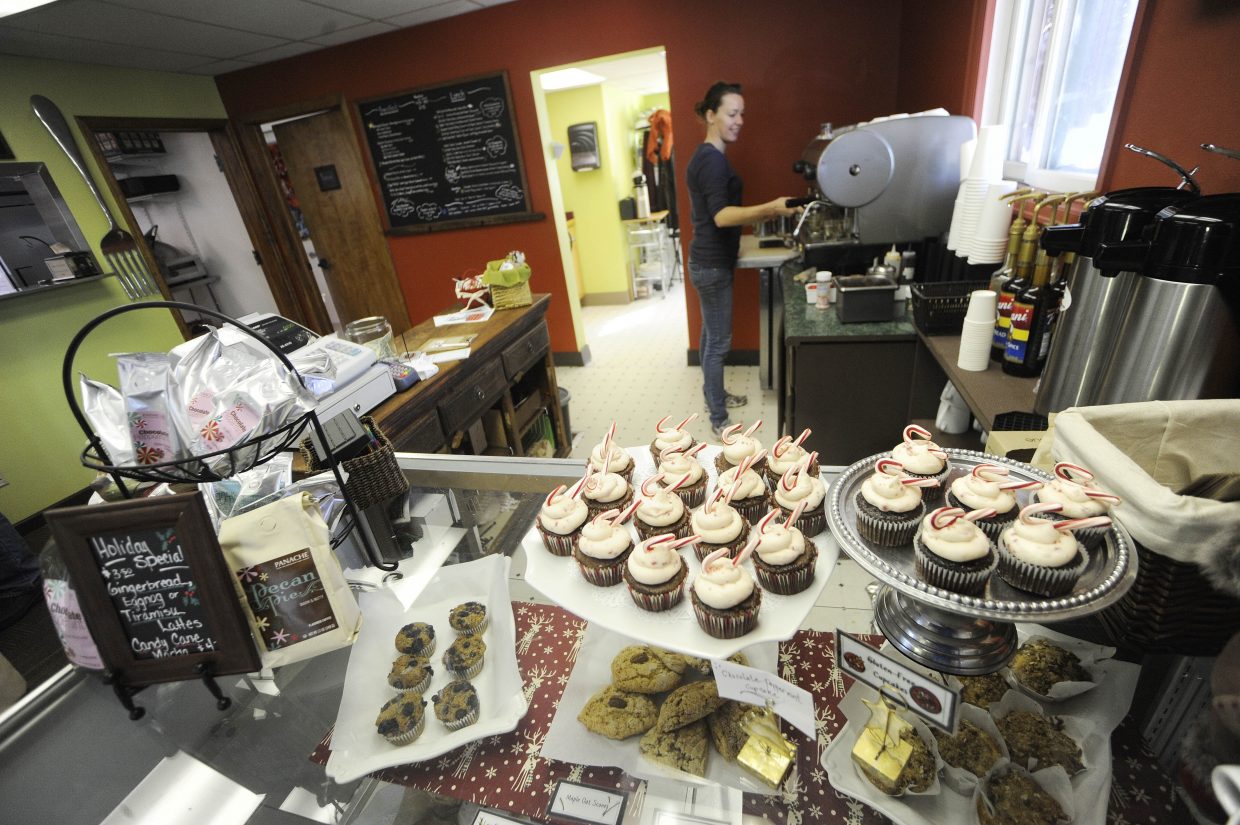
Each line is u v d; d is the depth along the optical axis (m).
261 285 4.91
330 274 4.77
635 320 5.84
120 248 3.57
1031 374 1.53
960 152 2.18
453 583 1.01
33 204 3.24
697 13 3.38
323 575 0.74
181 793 0.76
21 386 3.15
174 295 4.70
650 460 1.10
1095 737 0.64
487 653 0.90
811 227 2.78
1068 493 0.69
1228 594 0.61
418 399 1.89
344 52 3.91
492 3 3.50
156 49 3.36
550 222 4.14
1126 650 0.71
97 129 3.52
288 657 0.75
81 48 3.15
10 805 0.69
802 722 0.64
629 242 6.49
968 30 2.36
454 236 4.37
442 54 3.78
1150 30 1.35
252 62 3.96
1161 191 1.04
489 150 3.98
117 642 0.71
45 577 0.74
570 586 0.84
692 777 0.69
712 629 0.71
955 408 1.80
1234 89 1.09
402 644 0.91
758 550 0.77
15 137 3.15
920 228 2.31
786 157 3.60
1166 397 0.96
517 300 2.82
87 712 0.78
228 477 0.71
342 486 0.91
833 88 3.39
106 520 0.67
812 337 2.19
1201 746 0.55
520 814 0.70
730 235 2.92
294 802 0.75
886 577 0.63
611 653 0.86
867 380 2.22
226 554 0.71
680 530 0.90
